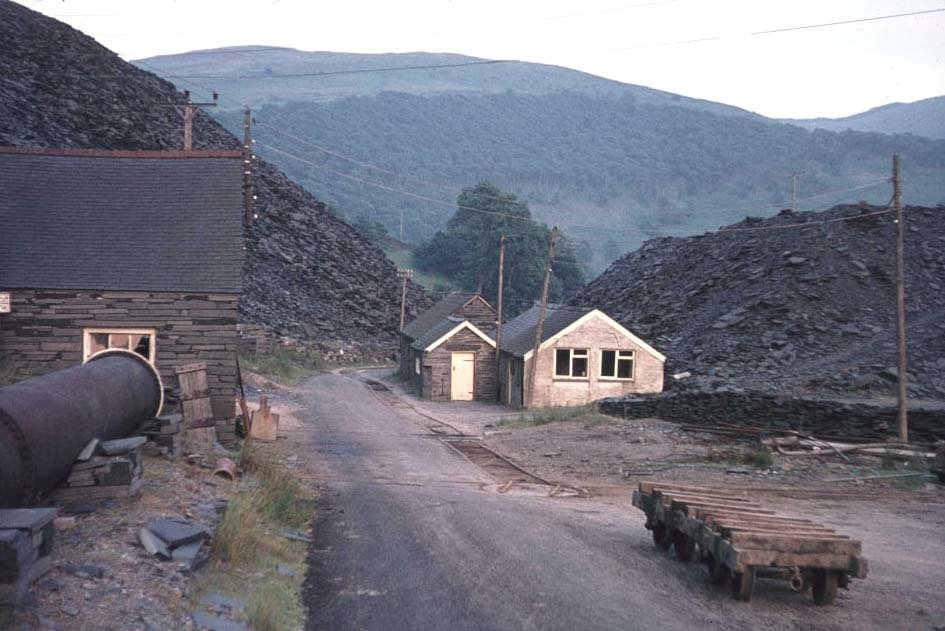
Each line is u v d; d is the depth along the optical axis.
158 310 21.42
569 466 23.59
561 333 42.91
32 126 72.81
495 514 15.23
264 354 58.34
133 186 24.30
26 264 21.31
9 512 7.30
